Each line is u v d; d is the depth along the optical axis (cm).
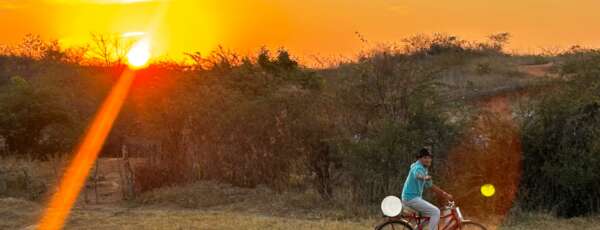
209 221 1373
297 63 2472
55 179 1939
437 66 1683
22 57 4416
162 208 1652
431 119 1520
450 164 1515
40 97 2600
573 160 1442
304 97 1689
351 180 1565
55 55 4278
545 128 1487
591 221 1365
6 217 1452
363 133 1588
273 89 1925
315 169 1631
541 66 4031
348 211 1468
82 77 3428
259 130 1745
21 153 2542
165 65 3064
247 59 2494
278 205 1567
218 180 1817
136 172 1841
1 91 2836
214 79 2161
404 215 1015
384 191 1509
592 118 1464
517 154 1494
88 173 2023
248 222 1353
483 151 1510
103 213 1530
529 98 1577
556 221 1377
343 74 1669
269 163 1748
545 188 1492
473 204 1476
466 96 2170
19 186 1842
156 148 1877
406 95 1561
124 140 2670
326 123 1611
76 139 2589
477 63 4006
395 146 1494
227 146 1806
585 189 1451
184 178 1839
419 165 1002
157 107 1881
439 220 993
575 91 1499
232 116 1780
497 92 2516
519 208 1444
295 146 1664
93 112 2838
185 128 1834
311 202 1566
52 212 1524
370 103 1584
